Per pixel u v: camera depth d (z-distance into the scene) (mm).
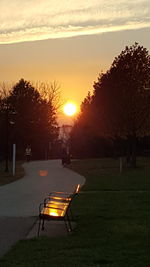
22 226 12398
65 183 26781
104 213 14086
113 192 20844
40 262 8188
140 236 10320
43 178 31391
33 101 90750
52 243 9930
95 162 55031
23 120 87188
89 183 26047
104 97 42688
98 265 7828
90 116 56531
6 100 83750
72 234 11039
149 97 40250
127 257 8305
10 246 9727
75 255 8633
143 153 68875
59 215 11188
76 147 82875
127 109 40562
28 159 61875
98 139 75812
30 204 17203
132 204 16156
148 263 7867
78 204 16531
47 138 91188
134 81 40531
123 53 41719
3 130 80125
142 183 25141
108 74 42938
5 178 31906
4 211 15336
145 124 40750
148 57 41406
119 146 65000
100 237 10383
